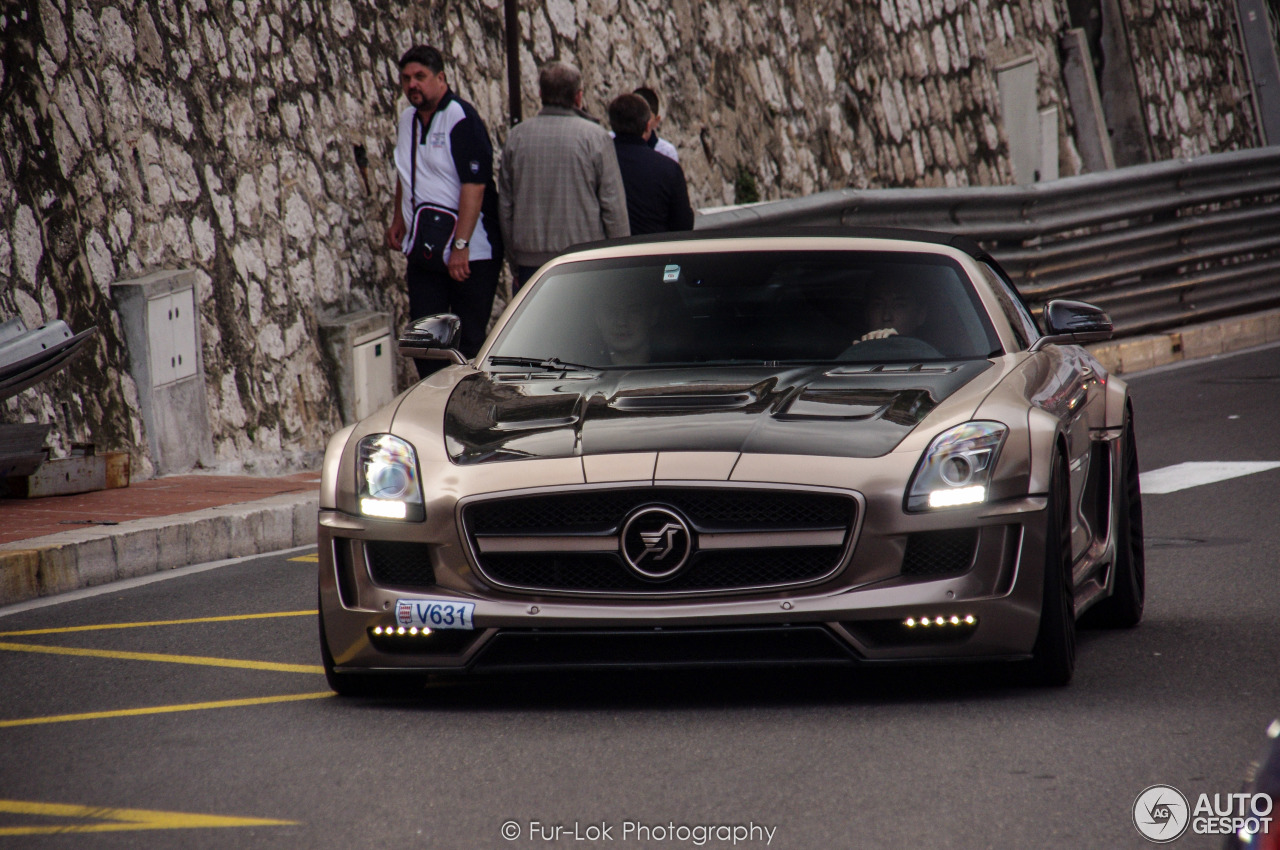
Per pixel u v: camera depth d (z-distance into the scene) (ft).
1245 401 135.64
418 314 125.59
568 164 120.16
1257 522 85.81
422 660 53.01
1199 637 61.21
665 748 47.26
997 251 158.92
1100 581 62.18
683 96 177.27
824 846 37.73
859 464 51.21
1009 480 51.70
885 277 65.51
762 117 188.55
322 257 130.00
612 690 55.88
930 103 215.10
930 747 46.21
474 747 48.19
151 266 112.57
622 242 70.74
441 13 149.07
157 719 53.47
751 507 51.21
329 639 54.65
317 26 134.10
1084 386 63.26
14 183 102.42
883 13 209.56
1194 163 177.27
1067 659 52.90
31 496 97.60
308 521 99.09
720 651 51.03
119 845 39.37
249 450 118.62
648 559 51.08
